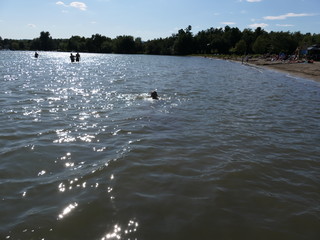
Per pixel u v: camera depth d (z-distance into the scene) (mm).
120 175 6727
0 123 10828
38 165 7195
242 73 40375
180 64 65312
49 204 5477
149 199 5719
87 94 18781
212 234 4750
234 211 5430
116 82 26547
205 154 8242
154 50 158250
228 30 142125
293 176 7090
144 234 4672
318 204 5828
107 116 12508
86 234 4641
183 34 147625
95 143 8906
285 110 15188
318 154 8672
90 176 6648
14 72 35312
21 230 4695
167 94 19375
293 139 10094
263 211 5484
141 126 10945
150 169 7098
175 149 8555
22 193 5844
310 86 26062
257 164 7680
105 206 5434
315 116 13938
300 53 67812
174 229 4824
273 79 31984
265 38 102438
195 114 13406
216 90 22188
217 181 6598
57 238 4531
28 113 12680
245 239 4668
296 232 4898
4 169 6902
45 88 21234
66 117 12148
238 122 12195
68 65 54906
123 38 162250
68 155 7875
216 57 111562
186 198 5812
